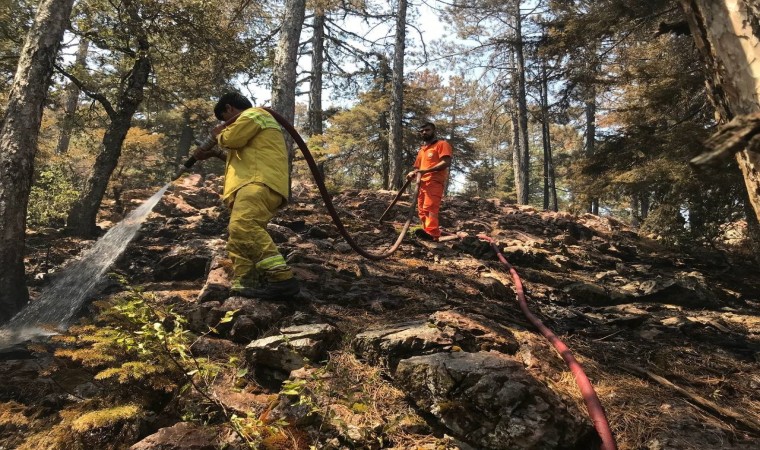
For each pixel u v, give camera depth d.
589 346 3.68
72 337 2.82
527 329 3.73
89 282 5.20
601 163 9.93
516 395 2.32
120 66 10.23
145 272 5.49
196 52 9.29
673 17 9.35
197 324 3.36
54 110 10.51
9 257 4.92
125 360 2.78
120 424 2.56
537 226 9.29
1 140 5.17
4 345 3.78
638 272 7.10
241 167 3.62
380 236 6.74
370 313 3.83
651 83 9.91
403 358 2.92
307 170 19.27
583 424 2.33
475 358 2.59
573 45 10.62
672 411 2.66
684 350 3.79
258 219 3.55
